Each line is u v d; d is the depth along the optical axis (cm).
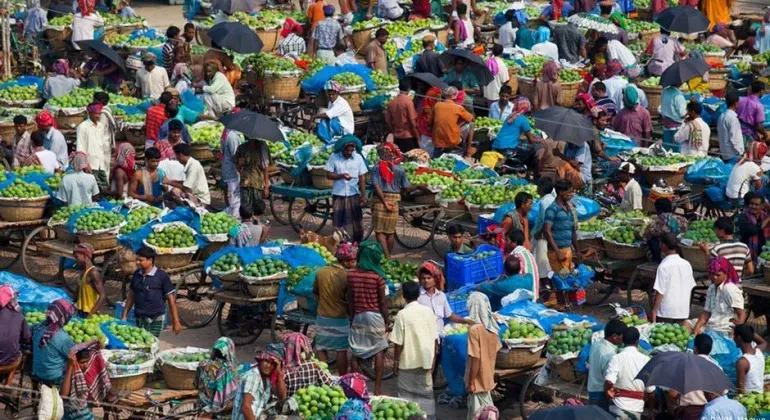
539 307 2805
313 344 2983
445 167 3741
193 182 3478
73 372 2477
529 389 2738
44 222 3422
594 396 2500
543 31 5041
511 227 3173
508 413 2742
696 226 3173
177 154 3491
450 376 2673
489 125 4122
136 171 3428
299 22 5222
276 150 3784
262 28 5000
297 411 2397
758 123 4025
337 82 4125
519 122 3925
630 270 3216
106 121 3781
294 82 4325
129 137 4047
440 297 2739
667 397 2467
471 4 5656
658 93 4419
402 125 4053
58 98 4125
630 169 3781
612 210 3572
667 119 4159
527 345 2653
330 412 2397
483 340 2578
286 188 3694
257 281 2931
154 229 3119
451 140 3984
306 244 3144
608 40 4941
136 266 3088
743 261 3022
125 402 2516
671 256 2881
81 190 3388
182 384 2577
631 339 2477
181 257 3095
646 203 3647
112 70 4434
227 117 3544
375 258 2717
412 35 4981
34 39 5141
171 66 4594
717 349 2555
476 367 2570
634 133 4059
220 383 2450
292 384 2444
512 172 3925
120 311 2930
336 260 3098
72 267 3478
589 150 3769
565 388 2606
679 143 3969
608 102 4194
